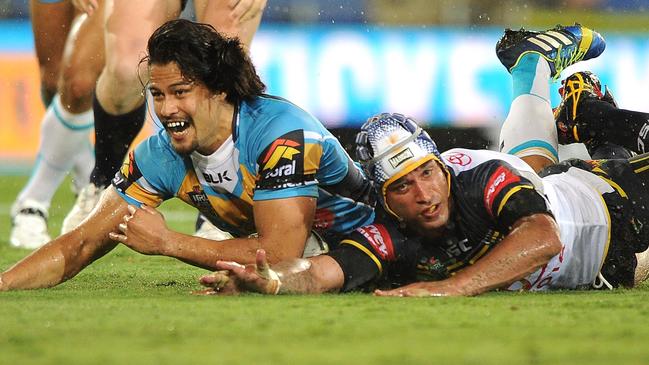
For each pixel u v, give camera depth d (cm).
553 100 3641
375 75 4444
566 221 1423
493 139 4475
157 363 824
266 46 4388
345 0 4469
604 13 4538
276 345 916
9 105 4494
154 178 1395
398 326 1028
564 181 1480
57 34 2525
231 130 1330
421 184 1298
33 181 2447
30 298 1291
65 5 2498
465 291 1268
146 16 1991
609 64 4431
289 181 1313
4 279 1379
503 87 4509
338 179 1376
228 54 1308
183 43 1282
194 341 939
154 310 1146
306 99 4412
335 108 4419
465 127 4484
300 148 1315
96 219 1411
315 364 820
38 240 2419
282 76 4397
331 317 1085
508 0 4534
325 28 4434
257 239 1318
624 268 1496
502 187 1310
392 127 1305
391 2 4481
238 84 1321
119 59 1988
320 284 1299
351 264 1324
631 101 4444
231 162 1345
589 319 1084
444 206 1312
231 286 1274
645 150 1770
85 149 2495
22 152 4522
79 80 2338
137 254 2145
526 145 1797
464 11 4522
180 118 1302
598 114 1817
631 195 1502
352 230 1425
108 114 2080
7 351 885
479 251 1359
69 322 1057
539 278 1411
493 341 940
